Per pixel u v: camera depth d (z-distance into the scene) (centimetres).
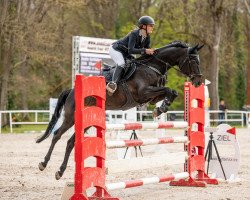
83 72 2873
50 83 5238
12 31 3819
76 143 957
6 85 4016
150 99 1228
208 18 4584
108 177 1429
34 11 4006
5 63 3984
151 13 4956
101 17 5141
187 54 1238
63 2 4012
